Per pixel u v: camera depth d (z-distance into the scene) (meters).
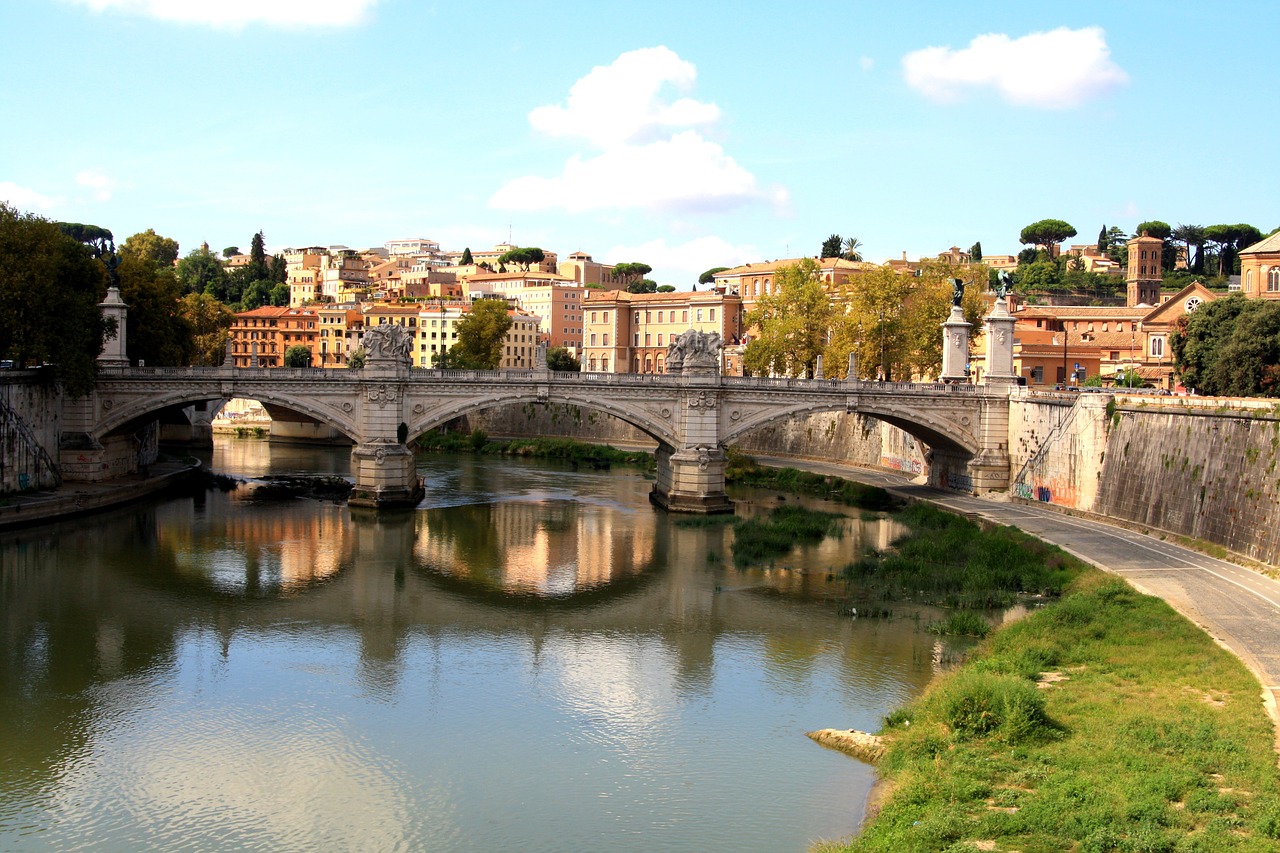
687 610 66.81
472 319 173.12
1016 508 97.00
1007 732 41.84
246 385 97.56
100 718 49.03
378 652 58.62
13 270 86.25
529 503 108.19
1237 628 53.72
